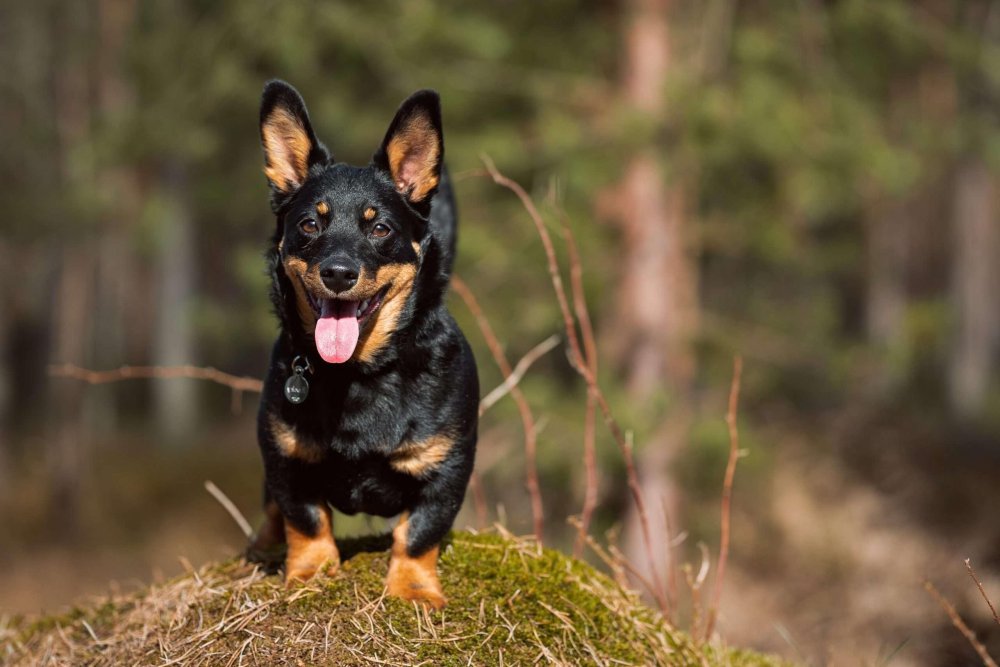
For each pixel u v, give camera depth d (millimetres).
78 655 3787
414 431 3451
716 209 11398
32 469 19969
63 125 16953
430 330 3549
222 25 11281
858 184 10586
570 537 10336
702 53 10219
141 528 17500
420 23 10484
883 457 13758
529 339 10906
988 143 11344
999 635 6664
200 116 11234
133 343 28594
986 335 24406
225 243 25516
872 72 11102
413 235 3678
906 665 7008
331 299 3396
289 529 3646
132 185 15523
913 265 27297
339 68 11297
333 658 3326
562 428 9844
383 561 3756
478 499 4883
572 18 11594
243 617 3506
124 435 23312
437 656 3373
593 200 10961
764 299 12984
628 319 10945
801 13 10438
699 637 4598
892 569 10758
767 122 9586
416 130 3732
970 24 15703
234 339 12750
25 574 15227
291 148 3814
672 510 10523
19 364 23969
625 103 10312
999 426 19688
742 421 10766
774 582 11305
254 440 23078
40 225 16094
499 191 11023
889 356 11625
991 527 11234
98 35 17250
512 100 11273
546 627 3602
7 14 17594
